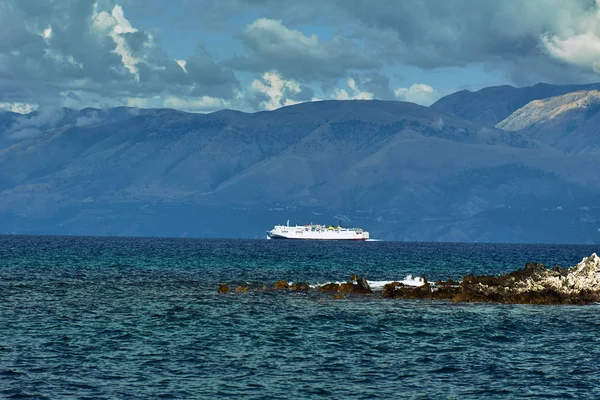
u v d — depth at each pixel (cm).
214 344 11225
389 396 8531
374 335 12200
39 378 8969
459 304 16088
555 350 11138
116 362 9875
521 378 9381
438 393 8675
